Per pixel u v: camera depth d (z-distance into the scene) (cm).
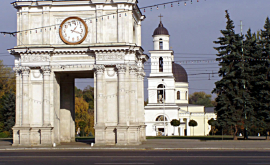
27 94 4888
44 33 4903
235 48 6216
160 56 10425
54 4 4909
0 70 9981
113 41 4838
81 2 4897
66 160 3136
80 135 10288
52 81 4903
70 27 4906
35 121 4916
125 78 4784
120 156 3409
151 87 10469
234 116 6078
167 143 5231
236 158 3147
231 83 6175
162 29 10638
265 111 6066
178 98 12444
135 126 4762
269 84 6056
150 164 2792
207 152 3806
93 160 3106
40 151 4191
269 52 6203
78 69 4869
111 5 4878
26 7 4959
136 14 5353
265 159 3064
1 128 8400
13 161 3111
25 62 4909
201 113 11862
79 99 11606
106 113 4809
